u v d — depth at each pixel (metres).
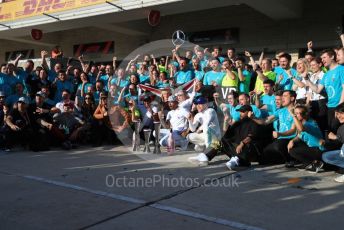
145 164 5.51
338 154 4.69
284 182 4.46
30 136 6.86
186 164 5.48
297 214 3.40
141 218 3.34
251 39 11.81
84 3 11.52
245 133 5.37
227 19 12.26
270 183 4.42
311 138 5.00
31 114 7.09
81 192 4.12
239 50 12.02
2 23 13.61
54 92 8.09
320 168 4.97
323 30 10.52
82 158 6.07
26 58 17.72
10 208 3.62
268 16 10.77
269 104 5.94
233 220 3.27
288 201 3.76
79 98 7.80
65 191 4.16
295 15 10.62
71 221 3.28
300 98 5.84
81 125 7.31
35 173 5.01
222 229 3.07
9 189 4.26
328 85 5.30
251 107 5.53
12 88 7.82
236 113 6.10
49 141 7.06
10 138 6.84
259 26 11.66
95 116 7.46
